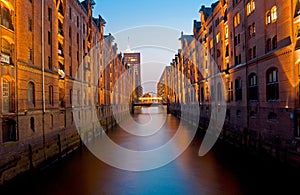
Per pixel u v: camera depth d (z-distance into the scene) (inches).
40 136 772.6
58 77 953.5
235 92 1077.8
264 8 808.9
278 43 726.5
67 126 1037.2
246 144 927.0
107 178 706.2
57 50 966.4
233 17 1103.0
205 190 609.0
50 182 674.8
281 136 701.9
